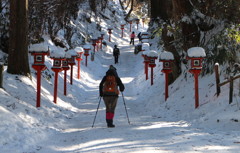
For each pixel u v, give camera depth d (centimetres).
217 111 928
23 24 1343
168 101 1348
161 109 1302
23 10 1342
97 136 720
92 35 4156
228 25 1361
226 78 1127
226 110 891
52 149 618
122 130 793
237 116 795
